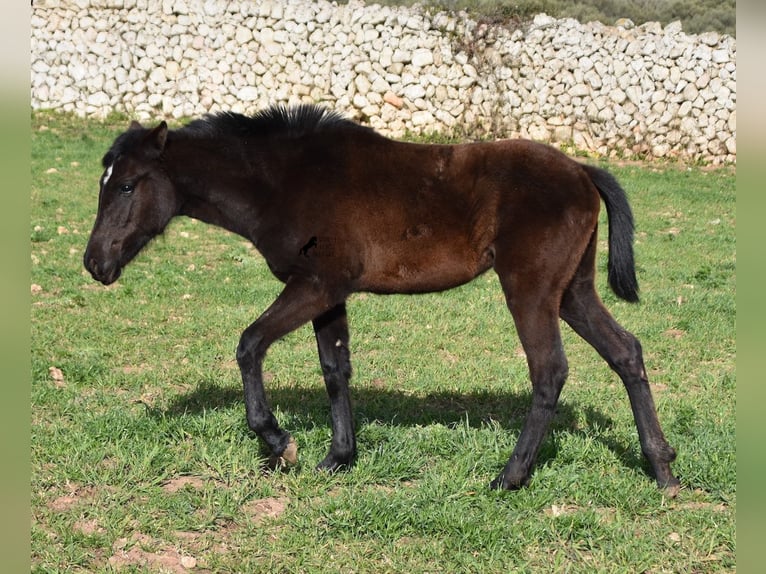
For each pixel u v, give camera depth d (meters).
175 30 18.84
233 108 18.86
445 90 18.53
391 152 5.04
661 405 6.29
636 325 8.34
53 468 5.11
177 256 10.74
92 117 18.98
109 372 6.88
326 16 18.67
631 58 18.34
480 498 4.82
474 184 4.90
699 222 13.38
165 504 4.75
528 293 4.82
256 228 5.12
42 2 18.97
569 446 5.40
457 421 5.98
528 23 18.45
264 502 4.88
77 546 4.37
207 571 4.25
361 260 4.97
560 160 4.93
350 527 4.57
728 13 20.94
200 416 5.79
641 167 17.78
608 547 4.40
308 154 5.09
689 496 4.96
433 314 8.66
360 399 6.41
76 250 10.51
